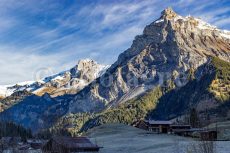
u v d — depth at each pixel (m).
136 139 177.12
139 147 144.75
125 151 138.75
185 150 113.88
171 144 141.38
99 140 184.25
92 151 139.25
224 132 193.88
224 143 132.75
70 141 137.62
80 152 136.25
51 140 115.19
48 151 113.19
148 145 147.50
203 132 86.69
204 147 75.25
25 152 124.44
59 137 127.12
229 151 111.06
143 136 194.50
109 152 139.25
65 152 112.19
